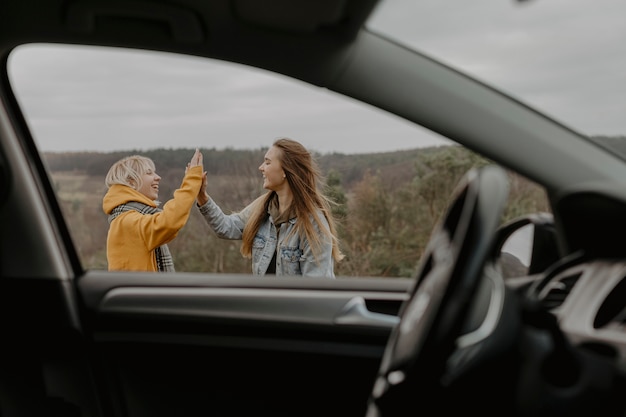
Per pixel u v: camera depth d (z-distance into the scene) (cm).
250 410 229
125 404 240
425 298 112
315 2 183
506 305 118
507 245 178
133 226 314
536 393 117
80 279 245
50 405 243
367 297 227
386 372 116
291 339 223
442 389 108
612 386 122
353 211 562
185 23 204
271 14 192
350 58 197
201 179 321
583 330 146
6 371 244
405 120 198
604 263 159
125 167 323
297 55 204
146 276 245
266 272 314
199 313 230
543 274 173
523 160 186
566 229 173
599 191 165
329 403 221
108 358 240
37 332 240
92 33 213
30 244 241
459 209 114
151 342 235
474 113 190
